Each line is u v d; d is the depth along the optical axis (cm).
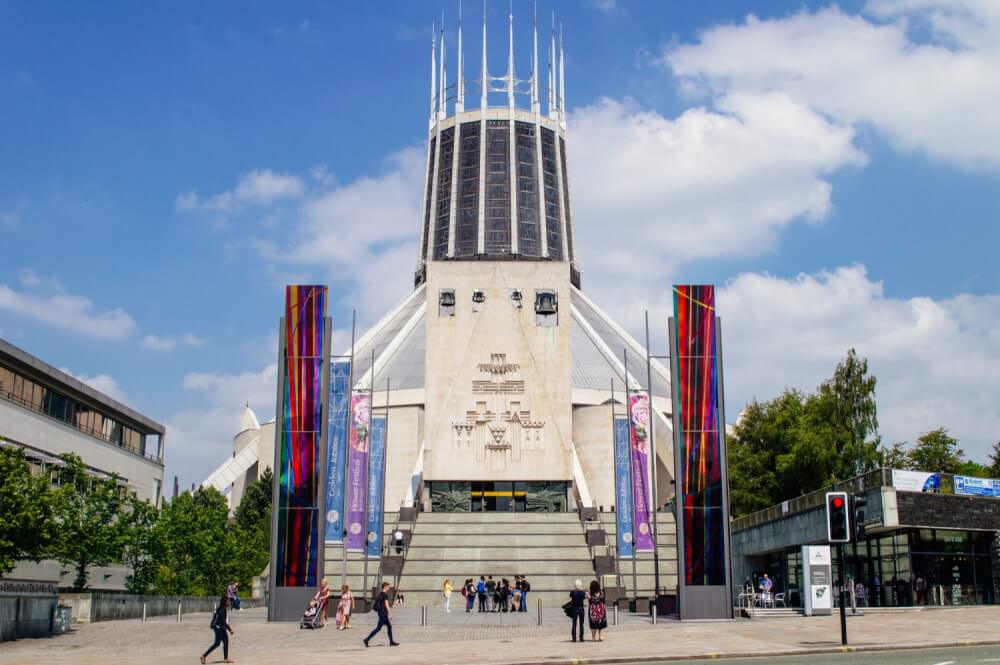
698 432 4381
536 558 6619
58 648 3509
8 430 5778
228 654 3091
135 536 5781
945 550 4431
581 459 9475
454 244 14062
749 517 5919
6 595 3794
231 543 7325
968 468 7512
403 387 10150
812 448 6538
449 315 8500
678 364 4444
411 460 9162
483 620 4497
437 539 6962
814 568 4100
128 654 3231
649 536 5566
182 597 5731
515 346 8394
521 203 14225
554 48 15500
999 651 2616
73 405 6912
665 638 3275
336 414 5041
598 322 13062
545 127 14900
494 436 8219
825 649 2738
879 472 4344
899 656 2528
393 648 3166
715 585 4244
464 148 14600
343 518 4909
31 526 4122
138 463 7944
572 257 14575
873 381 7081
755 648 2836
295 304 4641
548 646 3100
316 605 4122
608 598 5525
